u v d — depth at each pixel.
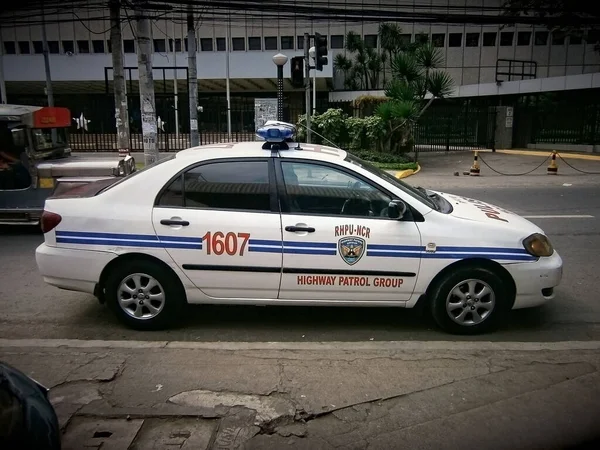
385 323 4.88
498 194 12.80
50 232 4.59
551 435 3.11
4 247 7.94
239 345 4.29
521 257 4.45
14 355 4.08
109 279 4.58
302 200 4.47
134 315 4.63
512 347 4.27
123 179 4.75
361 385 3.64
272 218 4.41
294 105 42.34
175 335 4.60
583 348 4.25
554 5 17.33
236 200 4.48
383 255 4.39
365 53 37.91
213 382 3.66
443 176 16.73
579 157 22.14
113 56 13.66
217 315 5.06
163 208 4.50
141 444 2.98
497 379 3.75
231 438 3.05
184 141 24.95
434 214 4.45
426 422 3.23
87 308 5.28
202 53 35.19
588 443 3.03
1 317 5.04
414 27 40.09
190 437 3.05
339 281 4.44
